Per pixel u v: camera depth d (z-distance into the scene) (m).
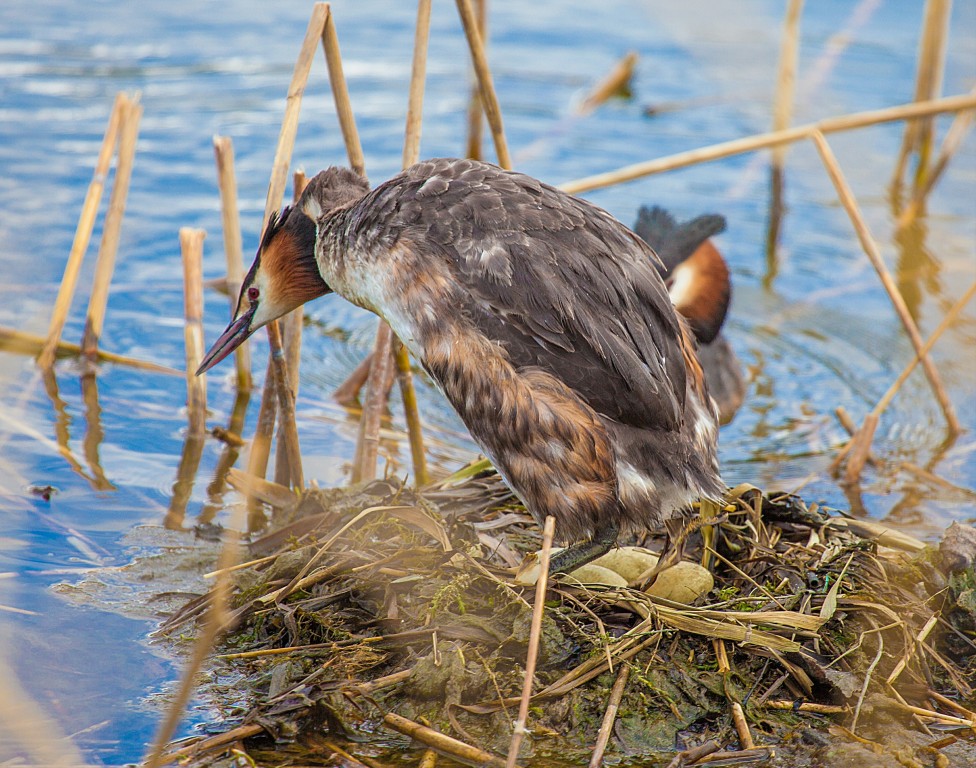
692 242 13.20
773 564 9.02
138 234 15.56
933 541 10.62
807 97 20.67
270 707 7.70
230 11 23.81
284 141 9.92
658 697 7.92
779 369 14.42
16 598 8.95
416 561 8.91
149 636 8.62
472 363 8.12
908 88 20.83
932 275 16.36
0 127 17.88
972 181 19.06
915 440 12.84
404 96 20.42
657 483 8.27
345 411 12.79
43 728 7.29
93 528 10.05
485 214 8.30
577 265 8.17
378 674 8.09
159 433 11.83
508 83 21.41
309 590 8.77
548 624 8.18
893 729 7.74
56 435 11.57
